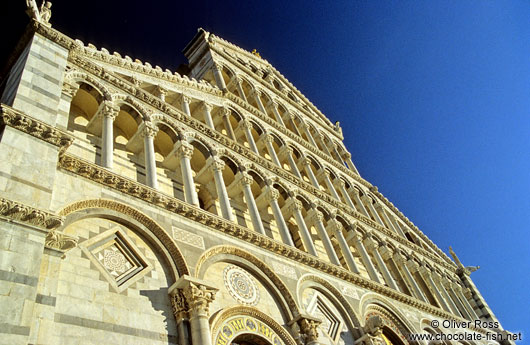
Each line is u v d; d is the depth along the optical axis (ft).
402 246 112.78
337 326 67.77
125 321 40.52
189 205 56.13
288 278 63.93
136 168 64.54
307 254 70.74
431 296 106.93
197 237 54.60
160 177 67.00
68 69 59.31
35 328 33.24
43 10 58.75
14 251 33.42
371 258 102.17
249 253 60.44
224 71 112.78
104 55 68.49
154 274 47.11
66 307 37.09
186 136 70.49
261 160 83.87
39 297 35.09
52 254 38.22
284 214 84.53
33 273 33.27
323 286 71.26
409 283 101.86
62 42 58.23
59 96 50.11
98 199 47.16
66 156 46.60
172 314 45.19
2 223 34.37
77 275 40.32
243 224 76.48
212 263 54.49
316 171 111.45
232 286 55.47
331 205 97.09
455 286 127.34
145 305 43.57
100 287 41.19
